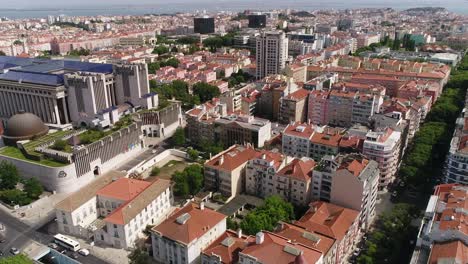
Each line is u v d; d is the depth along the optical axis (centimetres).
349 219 19975
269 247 16262
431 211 18012
